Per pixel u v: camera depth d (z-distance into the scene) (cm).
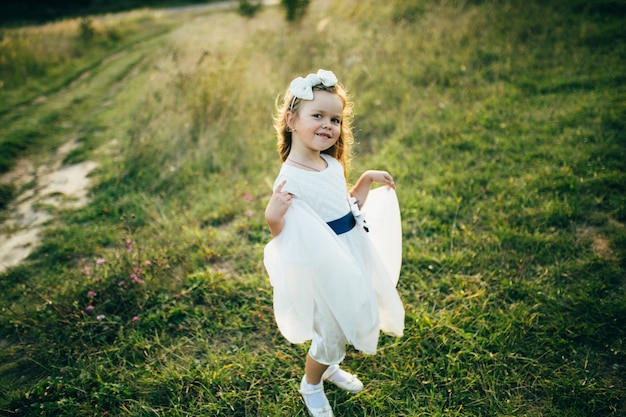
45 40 1371
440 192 386
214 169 478
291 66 682
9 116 796
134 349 261
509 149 431
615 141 413
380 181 224
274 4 1495
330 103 183
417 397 224
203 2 2855
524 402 216
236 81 618
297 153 195
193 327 275
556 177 378
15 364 262
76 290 304
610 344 238
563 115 467
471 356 240
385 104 553
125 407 227
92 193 481
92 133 680
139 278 307
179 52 923
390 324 215
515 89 541
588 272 286
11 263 373
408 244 331
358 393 227
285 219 176
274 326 274
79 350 264
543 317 260
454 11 778
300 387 224
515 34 674
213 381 237
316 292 184
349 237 197
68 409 230
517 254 307
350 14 882
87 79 1080
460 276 295
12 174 564
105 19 2234
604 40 629
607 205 341
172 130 546
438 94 558
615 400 213
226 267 330
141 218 407
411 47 684
